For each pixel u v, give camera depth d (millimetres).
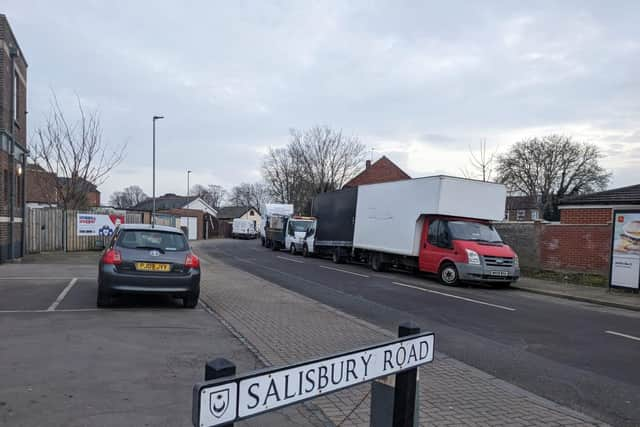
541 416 4492
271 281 14758
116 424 3883
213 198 111000
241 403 1695
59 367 5215
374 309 10234
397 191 17578
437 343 7410
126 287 8242
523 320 9617
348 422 4125
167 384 4855
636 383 5746
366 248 19516
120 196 109812
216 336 6922
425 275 18219
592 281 15805
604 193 19156
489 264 14461
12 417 3920
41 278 12438
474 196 15836
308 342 6832
